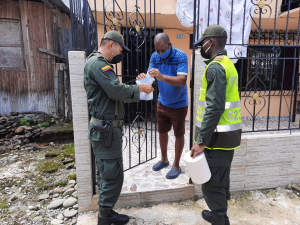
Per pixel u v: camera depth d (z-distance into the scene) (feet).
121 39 6.61
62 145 15.26
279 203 8.20
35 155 13.66
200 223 7.15
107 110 6.32
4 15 17.69
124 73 17.29
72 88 7.04
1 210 8.59
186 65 7.98
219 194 6.07
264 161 8.79
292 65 18.95
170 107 8.61
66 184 10.42
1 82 18.15
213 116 5.31
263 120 19.57
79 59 6.91
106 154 6.31
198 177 5.79
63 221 7.88
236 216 7.52
